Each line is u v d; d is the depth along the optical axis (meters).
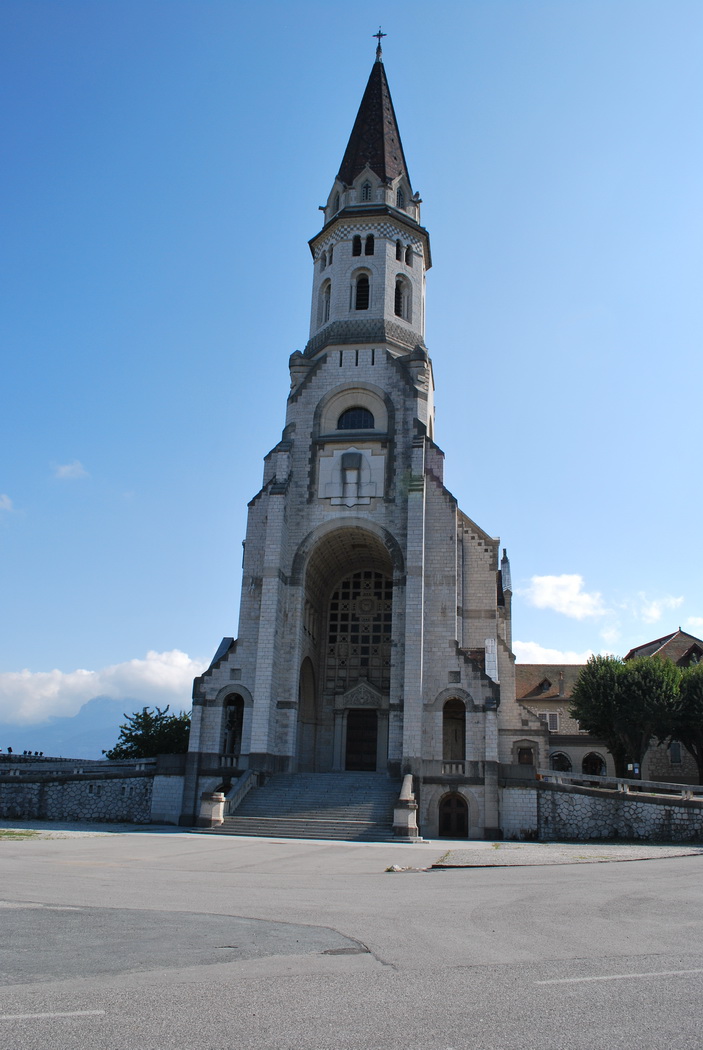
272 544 51.28
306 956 11.30
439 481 52.69
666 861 27.92
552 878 22.23
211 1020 8.18
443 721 51.34
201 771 47.94
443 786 45.59
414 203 64.94
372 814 41.66
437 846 35.59
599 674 61.75
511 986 9.80
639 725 60.78
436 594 50.00
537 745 60.00
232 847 31.02
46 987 9.21
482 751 45.72
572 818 43.16
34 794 47.94
